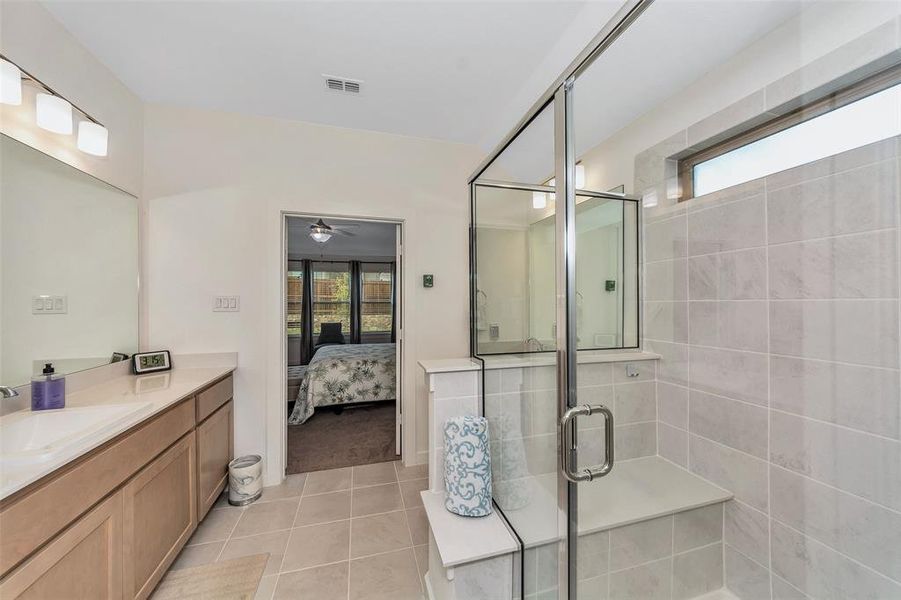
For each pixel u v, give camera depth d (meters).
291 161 2.49
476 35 1.68
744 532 1.43
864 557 1.09
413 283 2.73
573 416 1.32
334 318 6.48
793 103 1.25
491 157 2.02
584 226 1.48
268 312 2.44
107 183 1.96
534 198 1.59
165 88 2.13
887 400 1.04
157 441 1.46
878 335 1.06
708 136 1.53
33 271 1.52
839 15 1.13
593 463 1.46
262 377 2.42
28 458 0.94
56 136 1.64
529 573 1.35
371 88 2.12
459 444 1.50
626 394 1.62
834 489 1.16
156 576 1.43
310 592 1.49
